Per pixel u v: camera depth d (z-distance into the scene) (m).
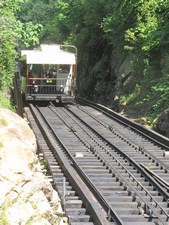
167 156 14.68
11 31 18.67
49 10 69.06
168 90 19.39
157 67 23.92
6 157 7.02
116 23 28.59
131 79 26.12
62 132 18.38
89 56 39.22
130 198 10.32
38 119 20.14
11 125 7.96
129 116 22.78
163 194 10.65
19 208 6.50
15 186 6.67
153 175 12.17
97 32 37.47
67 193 10.48
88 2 36.16
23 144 7.55
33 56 26.95
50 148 14.95
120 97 25.98
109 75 32.75
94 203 9.26
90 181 11.02
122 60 29.30
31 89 26.91
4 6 18.81
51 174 11.87
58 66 27.22
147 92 23.30
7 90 23.33
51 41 51.97
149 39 23.97
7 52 19.72
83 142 16.30
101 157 13.71
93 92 35.47
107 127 19.58
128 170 12.71
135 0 26.34
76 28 41.66
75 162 13.05
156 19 25.70
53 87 27.20
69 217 8.95
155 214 9.03
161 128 18.88
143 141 17.09
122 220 8.87
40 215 6.76
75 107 26.75
